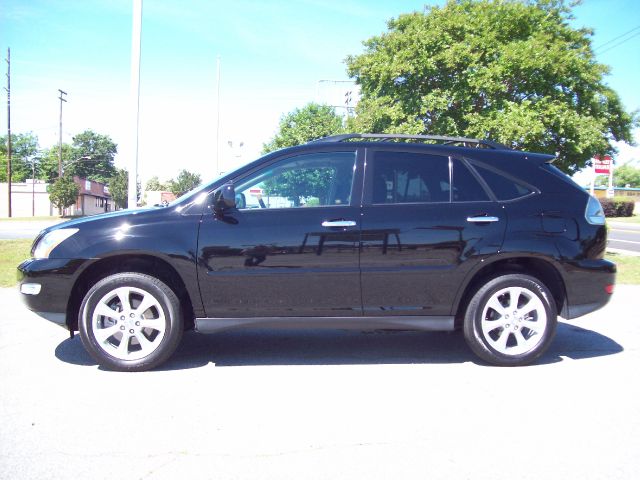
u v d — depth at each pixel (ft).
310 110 106.52
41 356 15.49
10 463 9.25
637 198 178.81
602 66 38.47
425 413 11.43
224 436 10.32
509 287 14.34
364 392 12.69
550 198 14.73
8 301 23.40
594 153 38.17
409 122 35.50
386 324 14.38
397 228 14.08
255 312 14.16
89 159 314.76
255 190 14.43
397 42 36.83
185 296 14.82
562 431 10.53
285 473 8.94
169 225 14.05
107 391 12.70
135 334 14.06
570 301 14.62
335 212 14.17
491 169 14.87
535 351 14.43
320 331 18.97
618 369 14.40
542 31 36.99
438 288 14.21
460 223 14.19
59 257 13.89
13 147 289.53
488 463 9.27
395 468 9.10
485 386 13.09
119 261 14.47
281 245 13.93
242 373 14.12
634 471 9.00
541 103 35.45
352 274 14.01
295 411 11.53
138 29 35.55
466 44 35.55
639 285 28.43
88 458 9.45
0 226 96.78
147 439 10.18
